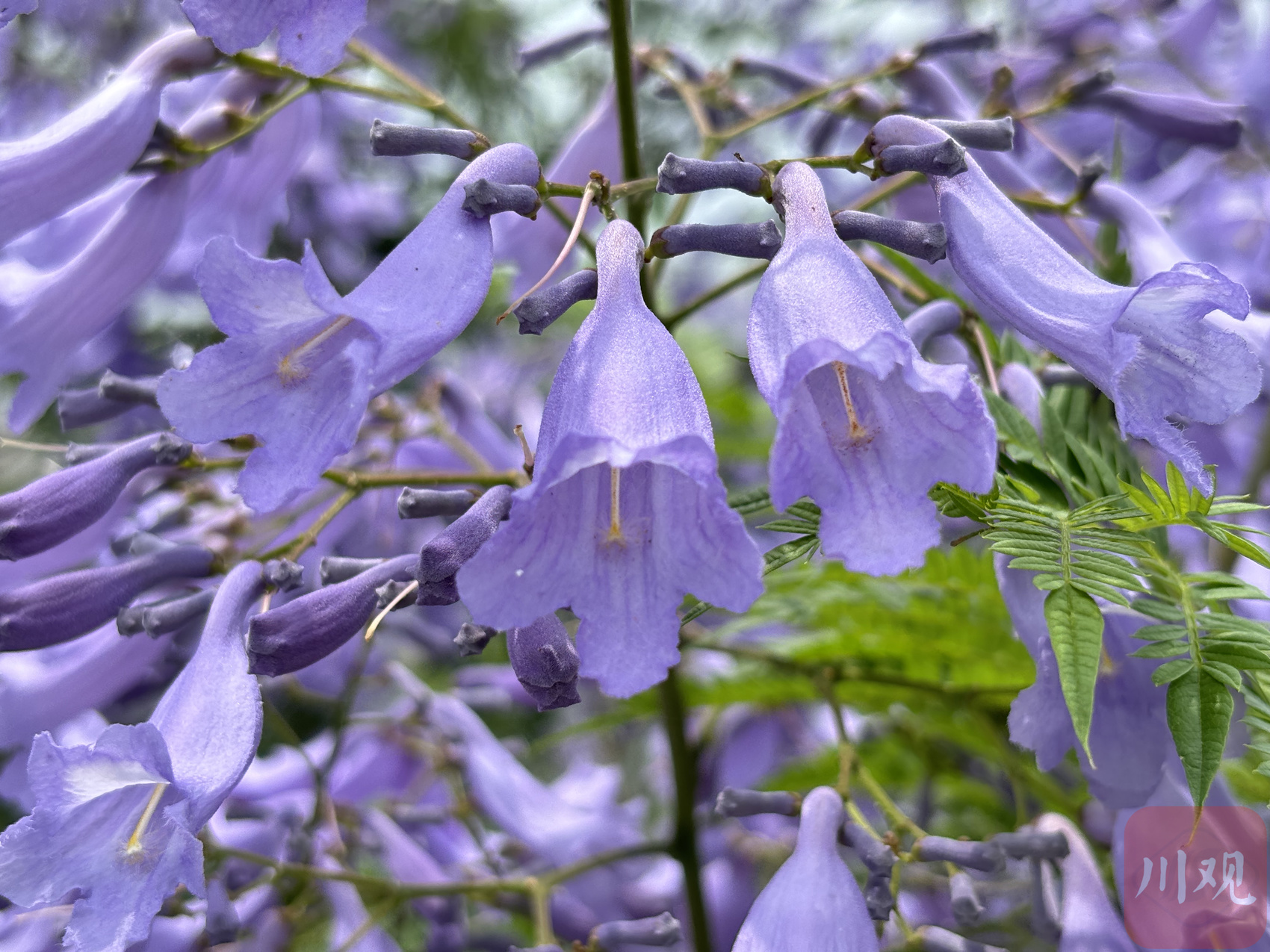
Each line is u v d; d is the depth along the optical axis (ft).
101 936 0.62
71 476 0.75
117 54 1.60
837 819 0.72
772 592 0.90
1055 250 0.64
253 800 0.96
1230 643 0.64
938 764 0.97
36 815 0.62
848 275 0.61
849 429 0.60
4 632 0.72
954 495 0.67
